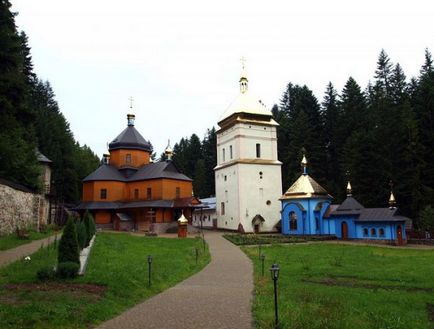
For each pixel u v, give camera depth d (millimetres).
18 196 34344
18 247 26266
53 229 41594
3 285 14188
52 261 19672
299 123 73438
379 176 56281
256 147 60531
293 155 72875
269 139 61531
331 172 73750
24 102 26328
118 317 11906
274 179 60344
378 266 24438
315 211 52250
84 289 14016
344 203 50688
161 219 55781
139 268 19703
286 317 11648
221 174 63562
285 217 54719
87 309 11766
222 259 27875
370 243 43500
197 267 23594
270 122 61688
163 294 15477
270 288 16688
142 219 57094
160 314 12273
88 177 61062
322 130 79750
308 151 71875
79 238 24078
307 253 31906
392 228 43812
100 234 41250
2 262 19859
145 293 15242
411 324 11609
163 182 57250
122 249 29031
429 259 28172
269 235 51062
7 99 24125
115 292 14234
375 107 70250
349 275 20859
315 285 17844
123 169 63219
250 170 58938
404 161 53562
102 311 11961
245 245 38562
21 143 40406
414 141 51750
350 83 74438
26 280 15000
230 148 62250
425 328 11375
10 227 32250
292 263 25734
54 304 11820
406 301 14547
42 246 25156
